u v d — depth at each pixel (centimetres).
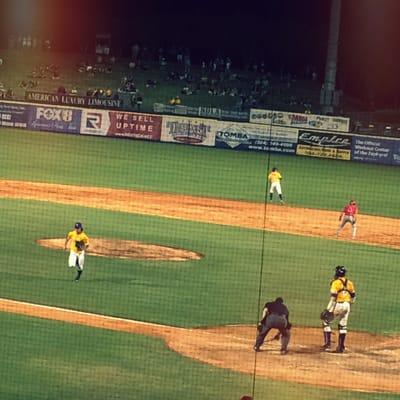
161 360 2516
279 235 4191
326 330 2661
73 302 2973
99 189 5003
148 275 3341
